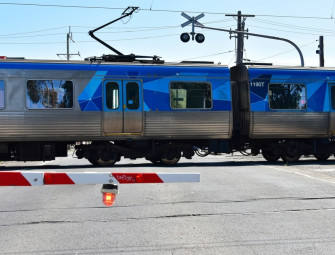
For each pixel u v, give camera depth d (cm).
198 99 2141
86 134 2036
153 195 1225
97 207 1059
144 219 926
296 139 2377
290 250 699
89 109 2036
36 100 1991
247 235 795
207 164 2298
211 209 1031
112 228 850
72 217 949
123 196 1209
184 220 917
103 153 2112
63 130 2012
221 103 2159
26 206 1080
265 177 1625
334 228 850
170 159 2195
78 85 2028
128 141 2102
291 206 1068
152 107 2094
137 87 2084
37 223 895
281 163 2358
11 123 1967
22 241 760
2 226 873
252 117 2220
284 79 2262
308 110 2284
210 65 2173
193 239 767
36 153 2058
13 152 2067
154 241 755
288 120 2258
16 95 1975
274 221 909
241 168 2005
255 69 2242
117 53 2564
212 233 809
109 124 2053
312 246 723
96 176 599
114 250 703
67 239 771
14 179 589
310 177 1628
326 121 2306
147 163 2414
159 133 2103
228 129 2164
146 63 2123
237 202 1119
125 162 2655
